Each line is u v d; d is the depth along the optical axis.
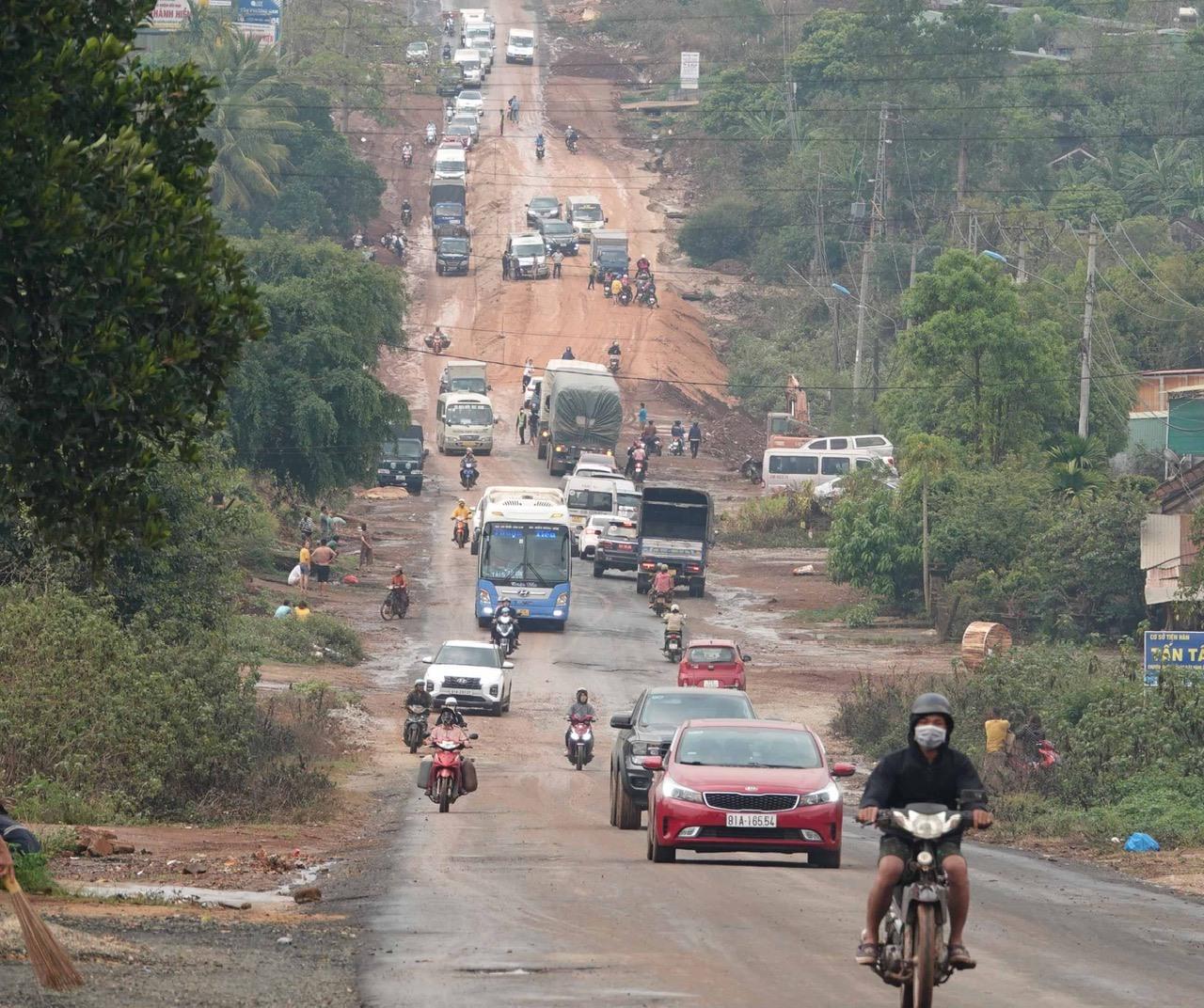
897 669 177.50
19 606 90.19
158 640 97.31
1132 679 121.50
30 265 37.81
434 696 146.25
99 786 84.62
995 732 122.00
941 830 33.06
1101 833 89.38
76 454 41.41
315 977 39.06
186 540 130.12
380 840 79.00
